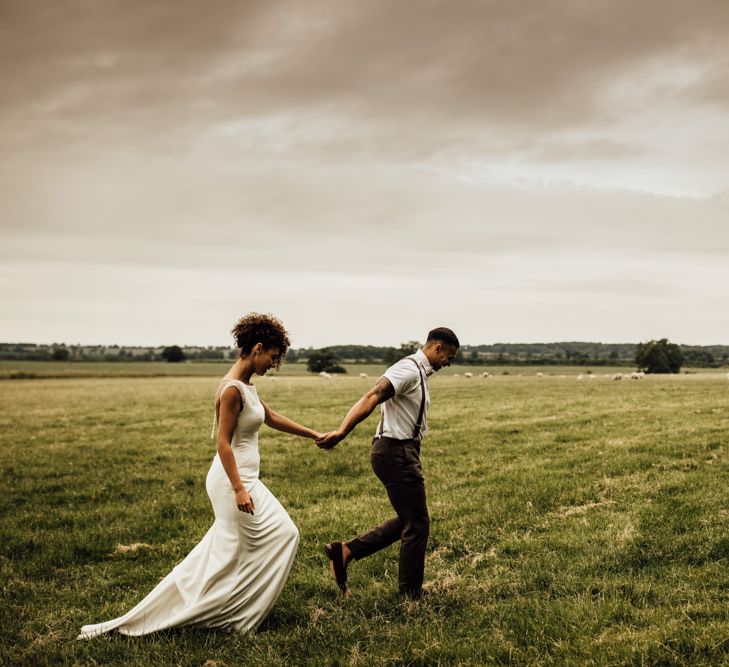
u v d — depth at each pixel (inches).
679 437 572.7
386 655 191.0
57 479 526.3
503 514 350.0
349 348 5462.6
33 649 208.4
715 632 191.0
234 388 211.0
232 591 208.2
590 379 2285.9
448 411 936.3
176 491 476.4
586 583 242.2
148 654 195.3
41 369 4215.1
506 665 183.3
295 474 520.7
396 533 239.3
